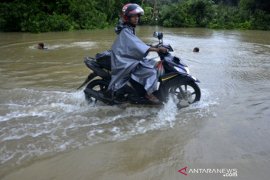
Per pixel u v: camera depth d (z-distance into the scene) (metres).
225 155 3.98
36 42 14.74
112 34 19.41
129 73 5.30
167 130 4.73
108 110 5.53
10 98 6.11
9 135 4.54
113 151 4.13
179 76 5.43
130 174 3.61
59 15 23.38
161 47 5.30
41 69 8.73
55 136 4.53
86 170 3.69
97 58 5.59
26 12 20.92
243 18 29.02
